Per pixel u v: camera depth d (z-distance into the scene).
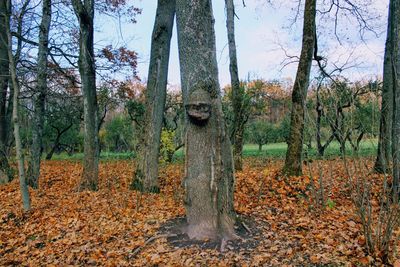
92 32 10.59
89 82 10.34
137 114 21.62
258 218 6.41
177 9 5.52
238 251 5.10
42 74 12.45
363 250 4.95
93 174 10.46
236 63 12.33
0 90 13.13
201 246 5.25
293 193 8.04
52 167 18.92
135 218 7.09
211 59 5.39
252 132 25.42
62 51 14.15
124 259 5.35
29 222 7.66
